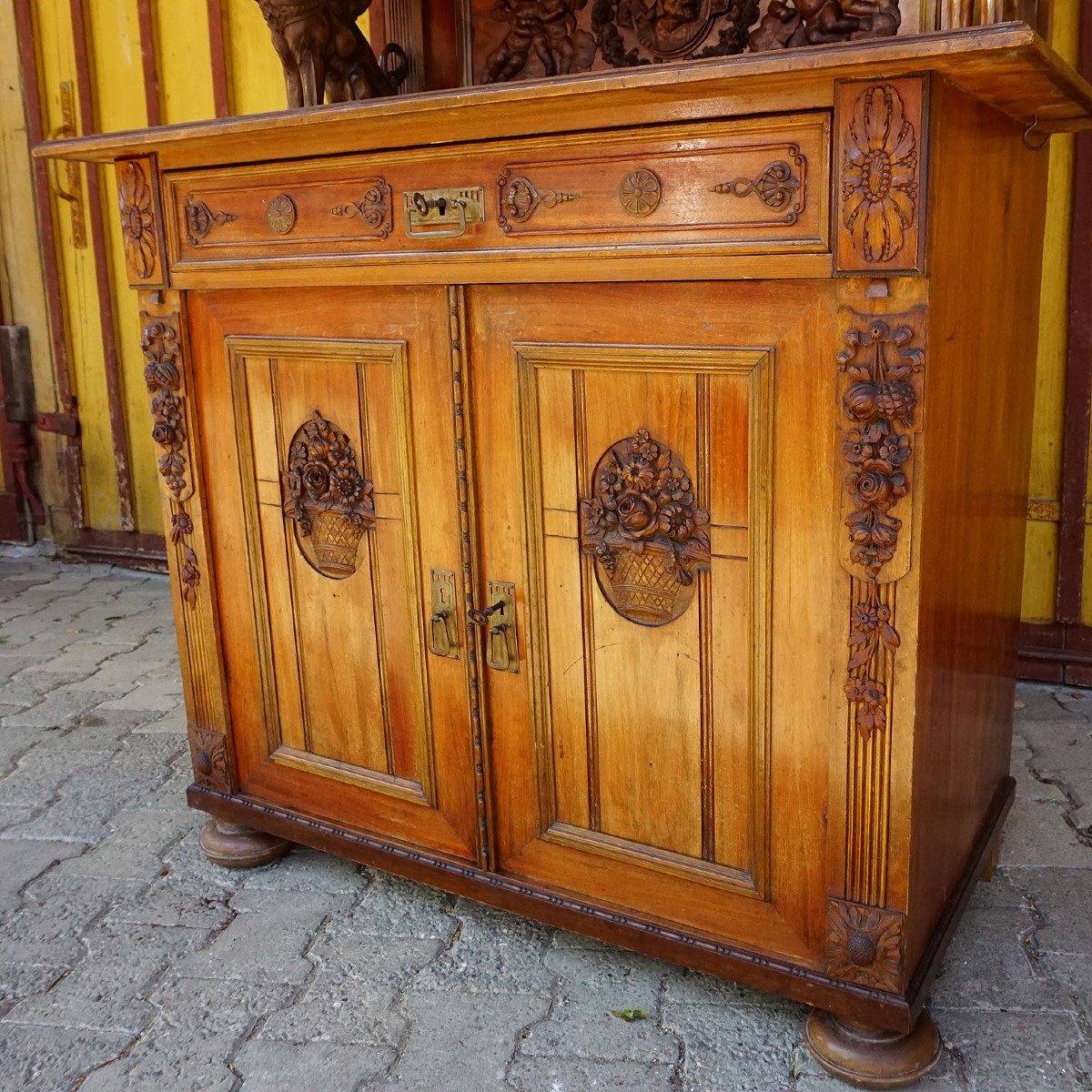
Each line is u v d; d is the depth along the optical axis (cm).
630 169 151
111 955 199
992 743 200
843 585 148
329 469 196
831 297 143
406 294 179
